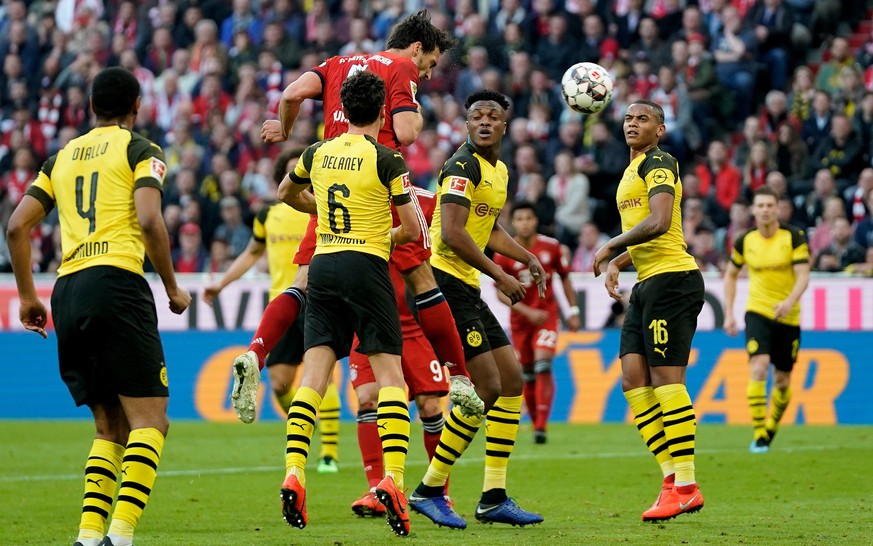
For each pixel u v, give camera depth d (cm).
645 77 6362
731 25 6469
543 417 4191
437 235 2464
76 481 3272
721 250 5772
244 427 4934
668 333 2441
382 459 2609
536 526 2350
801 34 6581
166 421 1933
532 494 2908
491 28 6988
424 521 2462
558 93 6506
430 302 2359
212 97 6856
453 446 2372
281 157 3453
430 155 6338
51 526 2441
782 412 3897
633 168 2497
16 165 6769
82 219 1906
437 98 6588
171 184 6562
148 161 1903
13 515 2614
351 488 3083
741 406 4906
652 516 2388
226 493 2989
